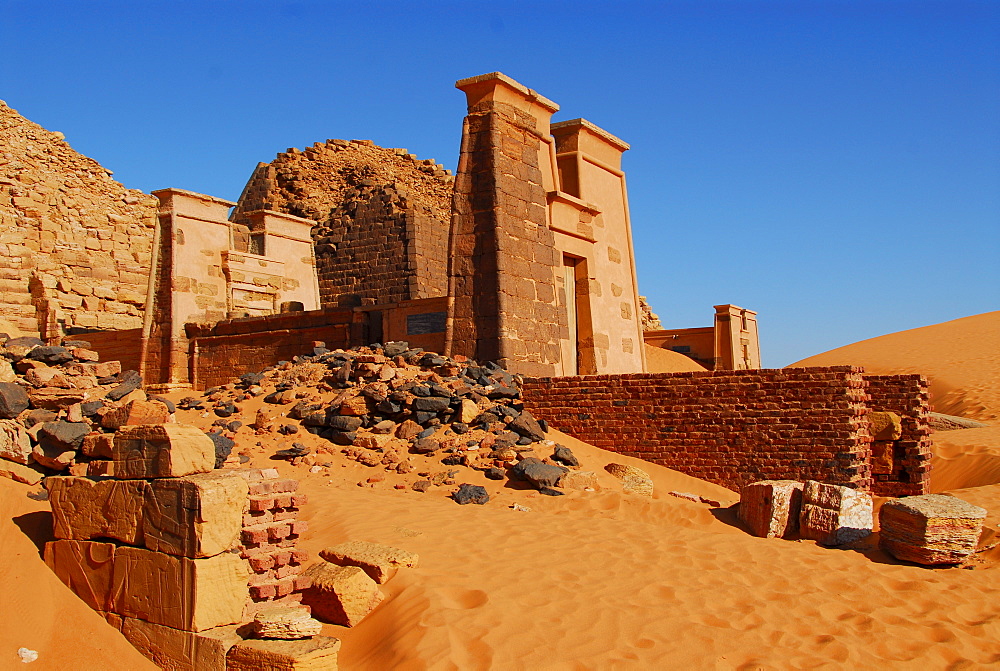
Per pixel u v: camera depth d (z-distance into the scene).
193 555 5.89
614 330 20.91
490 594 7.31
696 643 6.74
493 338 16.09
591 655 6.38
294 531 6.75
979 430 24.39
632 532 10.02
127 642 6.15
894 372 47.03
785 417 13.48
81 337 23.48
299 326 19.58
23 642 5.77
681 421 14.25
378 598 7.22
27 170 26.61
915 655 6.87
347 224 31.80
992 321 58.97
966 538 9.57
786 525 10.94
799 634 7.15
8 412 8.50
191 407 15.65
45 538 7.07
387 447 13.20
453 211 16.94
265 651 5.65
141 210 29.64
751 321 38.09
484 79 17.11
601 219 21.09
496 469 12.31
